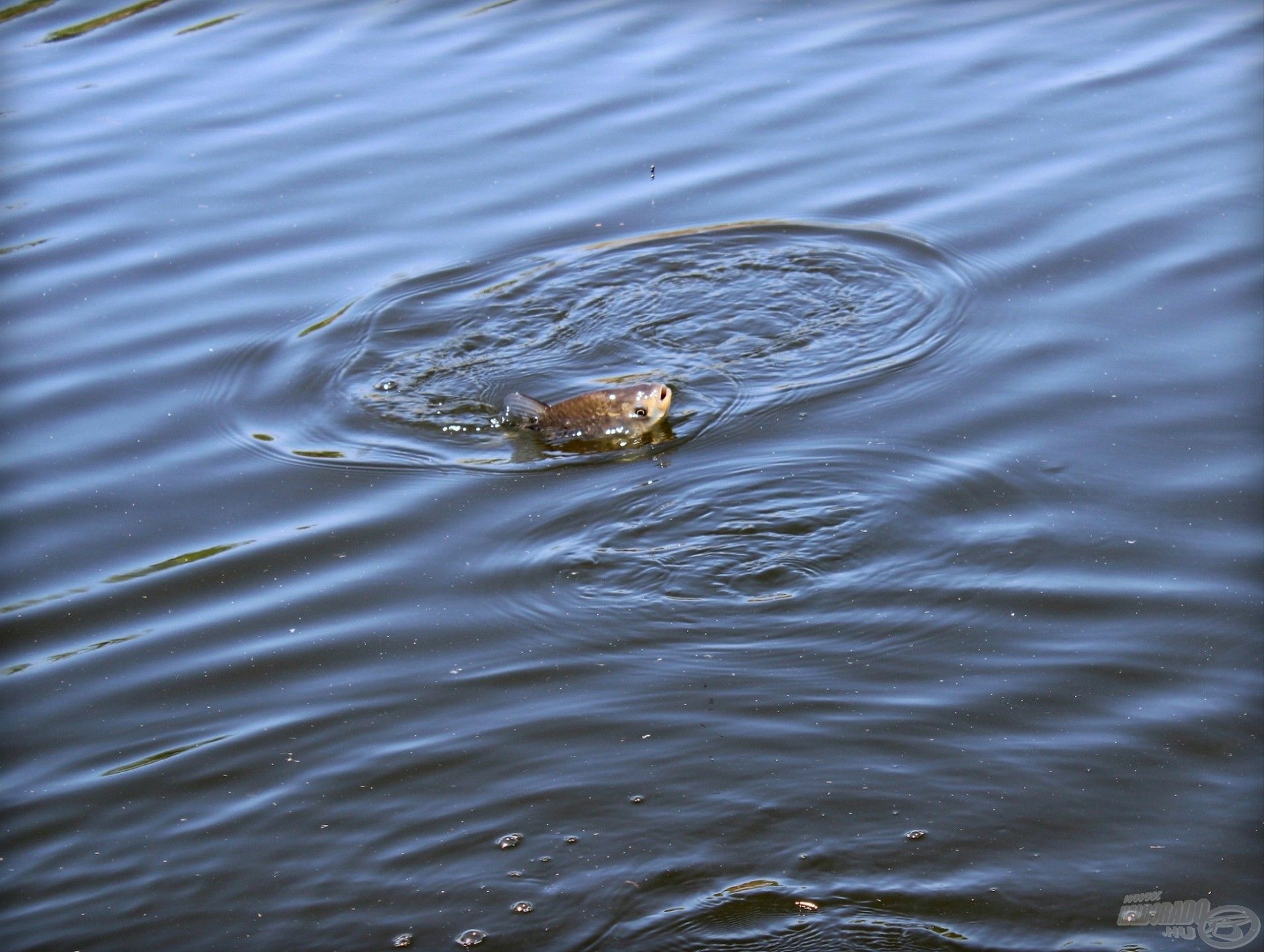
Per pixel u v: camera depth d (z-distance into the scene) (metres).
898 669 10.23
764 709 9.95
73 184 18.86
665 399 13.24
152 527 12.54
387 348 15.24
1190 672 10.02
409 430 13.87
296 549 12.10
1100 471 12.18
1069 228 16.20
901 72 20.50
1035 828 8.82
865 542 11.55
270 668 10.73
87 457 13.61
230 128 20.11
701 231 16.98
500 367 14.88
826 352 14.61
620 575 11.45
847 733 9.67
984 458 12.46
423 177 18.50
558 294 16.05
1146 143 17.94
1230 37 20.83
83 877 8.96
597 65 21.30
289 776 9.67
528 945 8.25
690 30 22.33
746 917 8.34
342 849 9.04
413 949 8.27
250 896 8.73
